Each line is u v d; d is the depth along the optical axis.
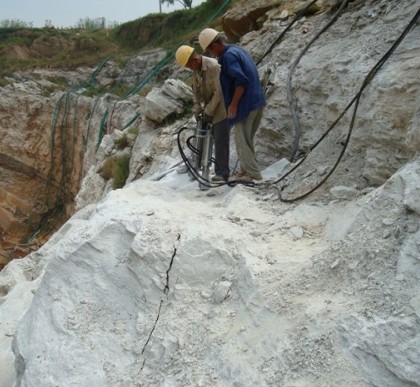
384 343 2.78
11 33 38.06
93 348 3.78
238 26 11.25
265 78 7.28
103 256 4.27
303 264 3.66
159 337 3.62
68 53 35.44
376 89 4.63
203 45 5.65
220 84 5.80
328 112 5.70
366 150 4.87
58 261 4.39
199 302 3.77
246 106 5.67
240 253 3.97
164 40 31.20
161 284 3.92
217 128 6.06
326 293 3.29
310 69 6.32
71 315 4.04
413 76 4.32
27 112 25.09
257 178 5.89
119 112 19.44
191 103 12.62
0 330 5.94
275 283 3.58
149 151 11.77
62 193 24.69
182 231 4.22
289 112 6.62
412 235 3.20
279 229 4.46
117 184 12.77
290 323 3.21
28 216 24.62
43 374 3.72
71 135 24.55
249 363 3.13
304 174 5.56
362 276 3.24
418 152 3.82
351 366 2.80
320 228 4.38
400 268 3.10
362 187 4.78
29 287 6.76
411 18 5.07
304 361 2.95
